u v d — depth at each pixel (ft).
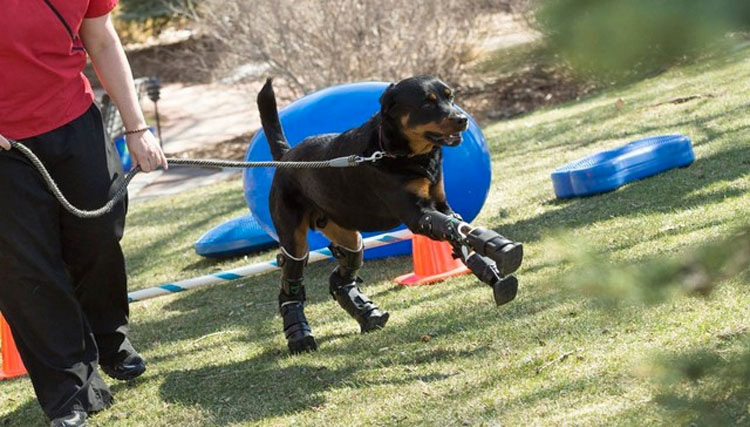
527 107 52.29
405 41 53.93
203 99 76.07
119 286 17.34
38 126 15.14
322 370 17.43
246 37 54.90
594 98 47.37
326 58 53.98
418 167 16.72
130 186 51.96
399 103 16.30
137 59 87.35
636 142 30.04
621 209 25.22
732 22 4.97
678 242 20.40
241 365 18.78
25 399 18.61
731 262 6.19
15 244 15.08
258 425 15.15
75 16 15.17
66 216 15.83
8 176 14.97
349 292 19.77
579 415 12.71
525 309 18.37
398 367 16.72
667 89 41.98
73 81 15.60
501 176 34.63
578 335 16.12
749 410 7.37
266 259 29.73
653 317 15.87
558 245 6.68
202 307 25.03
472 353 16.70
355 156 16.65
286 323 19.10
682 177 27.17
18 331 15.62
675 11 5.03
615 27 5.17
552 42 5.42
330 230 19.33
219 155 58.08
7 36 14.49
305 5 53.72
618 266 6.47
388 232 25.85
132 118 16.21
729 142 30.25
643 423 10.22
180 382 18.17
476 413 13.79
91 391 16.15
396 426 13.98
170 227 37.68
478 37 54.54
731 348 13.14
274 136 19.89
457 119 15.87
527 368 15.20
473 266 16.02
